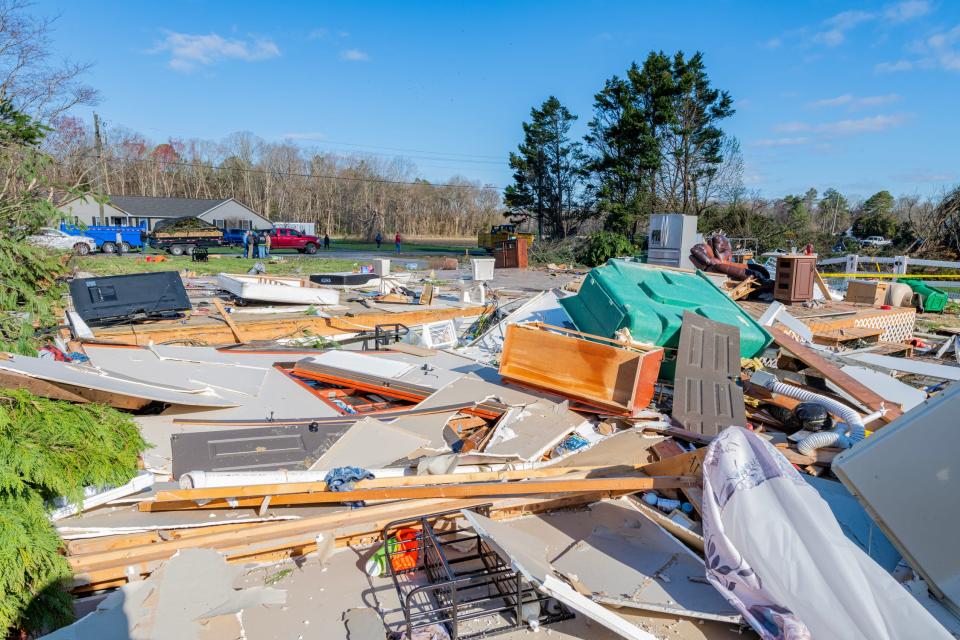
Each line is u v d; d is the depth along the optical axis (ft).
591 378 21.65
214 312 38.24
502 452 17.65
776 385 21.62
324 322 36.76
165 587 10.35
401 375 23.59
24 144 29.45
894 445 11.07
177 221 119.85
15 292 26.09
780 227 125.90
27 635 9.73
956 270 89.51
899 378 28.58
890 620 9.18
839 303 41.50
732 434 11.21
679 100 143.95
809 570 9.64
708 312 26.58
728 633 10.55
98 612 9.69
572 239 122.62
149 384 18.52
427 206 287.69
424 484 14.46
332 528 12.79
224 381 21.27
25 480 10.73
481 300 46.68
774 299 40.22
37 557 9.87
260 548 12.19
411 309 41.68
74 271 44.80
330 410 19.61
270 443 16.51
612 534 13.67
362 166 293.84
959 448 10.45
